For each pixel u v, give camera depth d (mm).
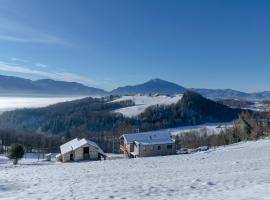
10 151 82750
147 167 35812
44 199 18266
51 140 184500
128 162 44312
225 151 54219
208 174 25922
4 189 23438
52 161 93938
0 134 185875
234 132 117312
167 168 32938
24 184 25641
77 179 27125
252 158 38469
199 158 43969
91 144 82750
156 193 18812
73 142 90500
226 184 20516
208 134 171875
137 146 84938
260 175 23625
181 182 22297
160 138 87188
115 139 174750
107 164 43031
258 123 117062
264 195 15844
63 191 20844
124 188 20906
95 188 21484
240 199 15312
